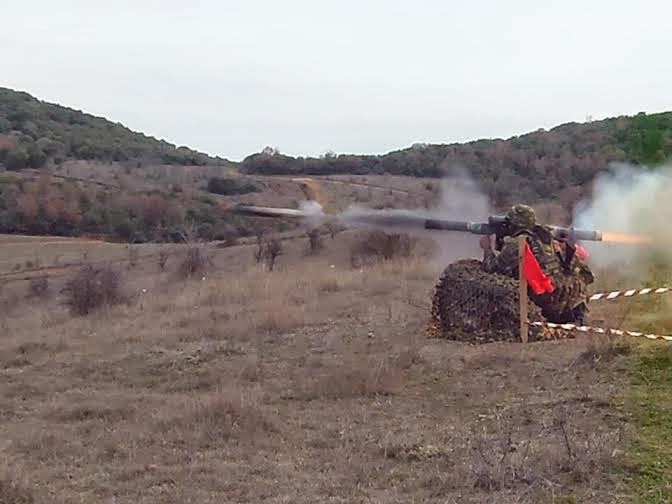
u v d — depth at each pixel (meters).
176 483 6.10
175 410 8.05
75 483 6.25
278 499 5.65
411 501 5.44
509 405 7.47
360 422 7.41
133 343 11.82
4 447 7.28
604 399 7.20
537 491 5.43
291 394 8.45
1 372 10.62
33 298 21.19
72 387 9.65
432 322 10.35
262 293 15.25
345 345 10.48
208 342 11.32
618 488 5.43
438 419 7.35
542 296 9.81
